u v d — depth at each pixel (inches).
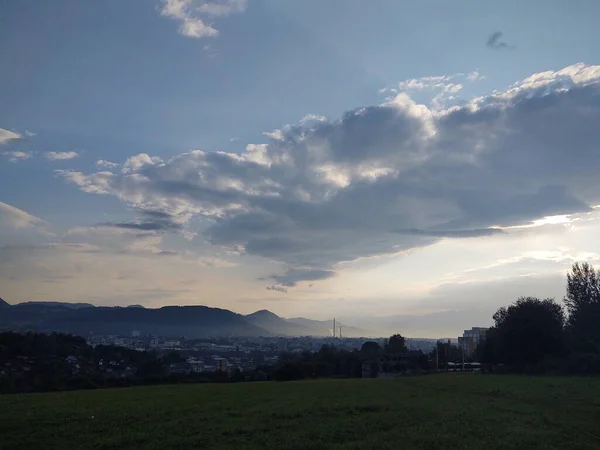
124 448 656.4
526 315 2982.3
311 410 999.6
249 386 1808.6
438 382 1932.8
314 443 671.8
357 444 661.9
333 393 1444.4
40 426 821.2
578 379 1973.4
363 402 1153.4
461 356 5044.3
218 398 1296.8
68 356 3275.1
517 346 2987.2
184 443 680.4
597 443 692.1
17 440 709.9
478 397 1291.8
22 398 1341.0
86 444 682.2
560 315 3075.8
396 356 4281.5
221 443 678.5
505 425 822.5
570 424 829.8
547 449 640.4
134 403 1173.7
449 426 808.3
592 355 2541.8
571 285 3262.8
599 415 936.9
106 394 1477.6
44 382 2452.0
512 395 1304.1
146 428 798.5
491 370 3051.2
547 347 2923.2
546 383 1713.8
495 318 3341.5
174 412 988.6
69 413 970.7
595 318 2984.7
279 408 1042.1
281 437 716.0
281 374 3356.3
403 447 644.1
